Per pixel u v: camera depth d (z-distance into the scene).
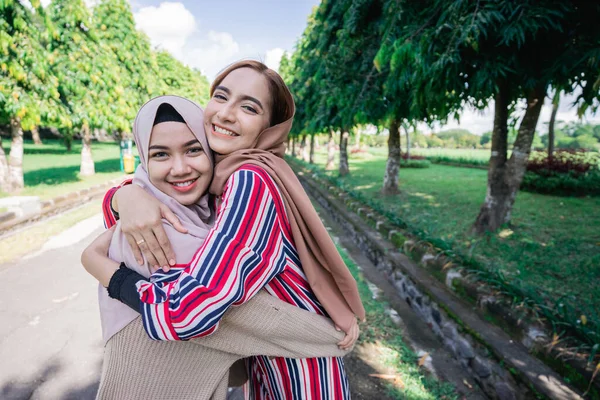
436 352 2.82
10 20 6.41
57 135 30.64
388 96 6.54
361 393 2.32
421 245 3.89
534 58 3.59
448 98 4.86
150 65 16.25
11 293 3.56
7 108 6.32
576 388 1.90
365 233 5.09
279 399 1.07
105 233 0.99
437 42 3.42
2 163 7.68
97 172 12.39
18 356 2.61
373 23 5.83
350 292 1.07
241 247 0.79
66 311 3.24
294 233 0.97
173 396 0.90
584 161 10.20
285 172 0.98
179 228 0.85
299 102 14.55
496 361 2.29
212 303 0.73
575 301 2.82
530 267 3.58
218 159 1.01
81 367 2.52
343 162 12.38
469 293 2.89
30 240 5.12
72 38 9.08
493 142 4.67
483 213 4.75
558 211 5.99
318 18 8.54
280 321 0.92
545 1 2.94
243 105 0.95
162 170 0.92
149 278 0.81
